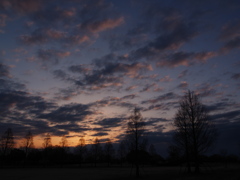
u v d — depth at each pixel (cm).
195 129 3938
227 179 2708
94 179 3497
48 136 8931
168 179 3066
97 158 10275
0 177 3991
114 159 11869
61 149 9738
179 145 4300
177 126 4244
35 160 9994
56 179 3569
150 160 10619
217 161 9094
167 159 10544
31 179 3591
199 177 3036
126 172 5331
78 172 5438
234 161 10038
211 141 3878
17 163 9350
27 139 8050
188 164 4166
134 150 3925
